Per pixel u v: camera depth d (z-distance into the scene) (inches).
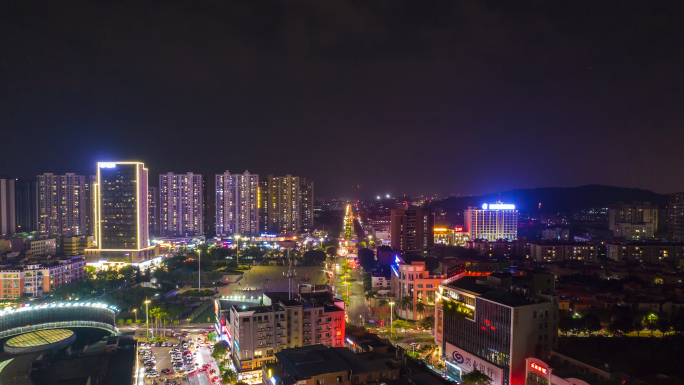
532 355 5782.5
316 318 6894.7
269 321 6624.0
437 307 7460.6
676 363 6993.1
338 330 7032.5
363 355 5329.7
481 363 6190.9
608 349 7613.2
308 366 4626.0
